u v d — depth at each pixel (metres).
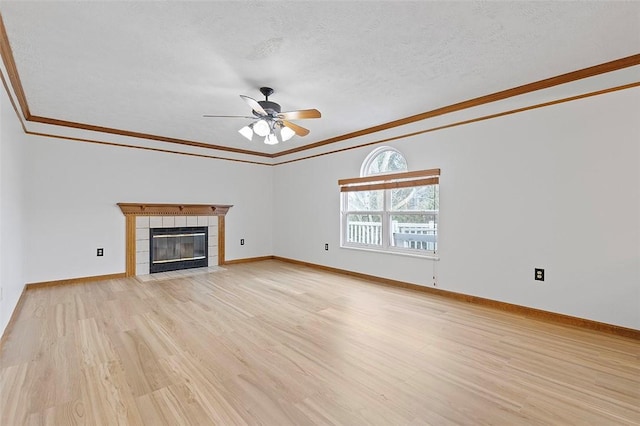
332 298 3.86
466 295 3.73
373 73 2.75
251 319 3.13
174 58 2.46
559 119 3.03
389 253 4.54
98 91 3.12
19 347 2.45
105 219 4.78
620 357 2.34
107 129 4.57
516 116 3.31
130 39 2.18
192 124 4.33
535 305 3.20
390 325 2.98
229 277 5.01
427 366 2.22
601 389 1.93
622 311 2.72
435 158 4.01
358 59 2.49
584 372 2.13
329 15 1.92
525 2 1.82
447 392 1.90
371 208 4.94
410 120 4.11
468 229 3.71
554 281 3.08
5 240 2.62
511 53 2.42
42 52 2.35
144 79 2.84
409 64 2.59
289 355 2.37
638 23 2.03
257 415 1.68
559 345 2.55
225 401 1.80
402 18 1.96
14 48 2.28
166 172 5.39
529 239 3.23
